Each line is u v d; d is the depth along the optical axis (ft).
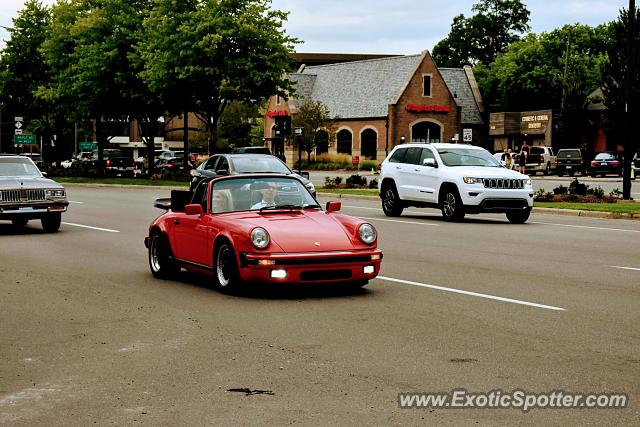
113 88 176.65
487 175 74.54
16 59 198.18
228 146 335.88
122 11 172.24
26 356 25.84
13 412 20.16
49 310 33.68
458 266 45.88
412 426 18.78
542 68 296.92
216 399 20.95
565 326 29.58
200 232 38.37
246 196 38.63
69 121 194.80
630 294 36.58
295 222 36.47
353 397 20.97
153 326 30.17
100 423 19.24
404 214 86.48
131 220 78.28
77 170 196.24
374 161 266.57
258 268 34.58
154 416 19.66
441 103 268.82
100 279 42.09
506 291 37.35
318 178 193.88
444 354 25.38
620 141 171.63
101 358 25.44
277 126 136.67
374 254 35.81
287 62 158.20
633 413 19.58
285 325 29.96
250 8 152.97
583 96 239.50
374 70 281.95
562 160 195.42
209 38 150.20
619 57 163.73
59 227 71.31
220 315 32.01
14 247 56.90
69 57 182.70
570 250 53.67
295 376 23.02
